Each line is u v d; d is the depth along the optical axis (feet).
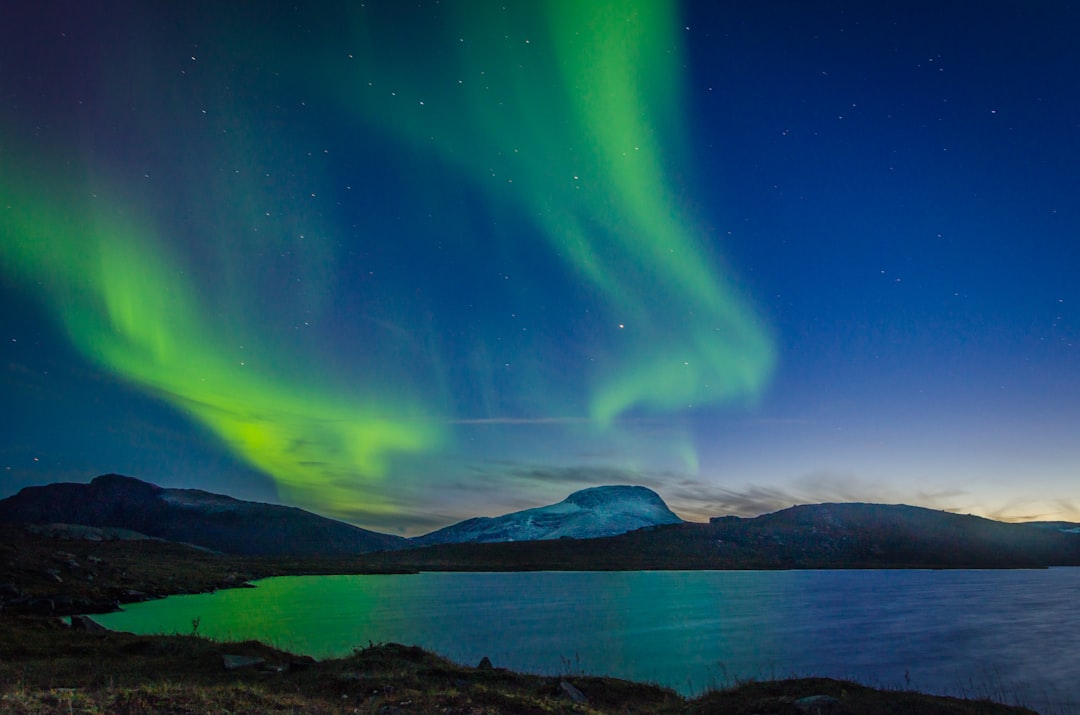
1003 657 108.58
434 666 69.51
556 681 68.33
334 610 171.94
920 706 52.11
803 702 51.52
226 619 150.00
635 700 65.36
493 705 53.88
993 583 291.38
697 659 104.99
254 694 51.96
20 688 48.70
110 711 42.68
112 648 76.48
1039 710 72.49
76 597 172.96
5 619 95.20
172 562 323.78
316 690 59.36
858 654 111.04
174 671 65.72
